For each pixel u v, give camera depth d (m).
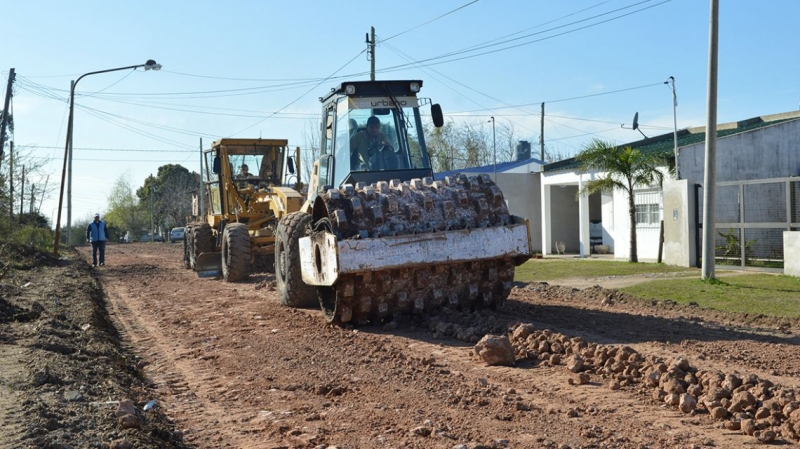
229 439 5.69
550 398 6.48
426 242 9.59
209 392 7.30
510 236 9.96
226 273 18.95
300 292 12.45
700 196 19.30
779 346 8.45
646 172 21.58
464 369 7.69
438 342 9.09
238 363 8.55
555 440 5.34
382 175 11.59
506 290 10.44
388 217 9.77
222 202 20.92
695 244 19.25
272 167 21.33
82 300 14.18
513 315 10.48
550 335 8.64
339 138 11.80
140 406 6.60
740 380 6.27
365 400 6.64
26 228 31.59
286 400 6.79
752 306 11.99
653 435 5.41
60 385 6.74
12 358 7.85
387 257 9.45
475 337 9.01
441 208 9.99
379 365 7.99
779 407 5.66
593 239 28.53
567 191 29.89
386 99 11.90
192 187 81.50
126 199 88.38
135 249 46.41
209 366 8.53
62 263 26.50
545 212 28.48
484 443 5.29
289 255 12.42
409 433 5.56
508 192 30.23
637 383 6.88
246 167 21.14
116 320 12.94
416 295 10.04
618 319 10.43
